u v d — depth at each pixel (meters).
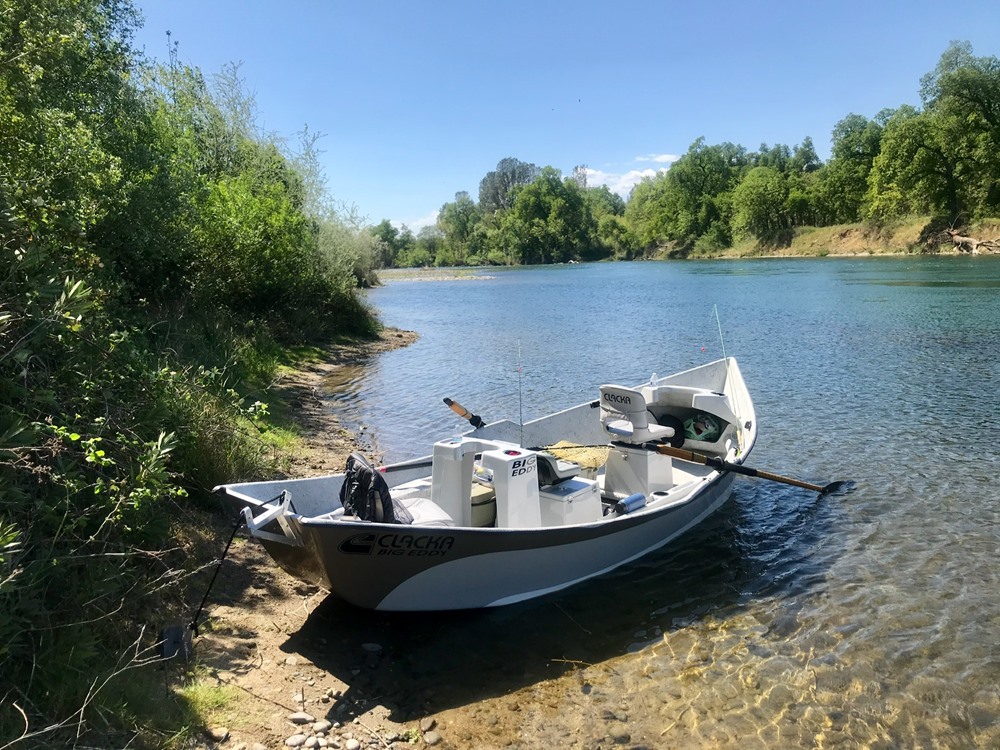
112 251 10.31
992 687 4.74
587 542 6.14
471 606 5.72
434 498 5.89
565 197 120.25
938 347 17.73
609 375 16.44
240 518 4.82
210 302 15.12
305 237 19.80
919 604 5.85
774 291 37.06
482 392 14.77
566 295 42.22
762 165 107.62
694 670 4.98
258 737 3.93
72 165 7.26
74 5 8.34
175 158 12.80
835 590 6.15
